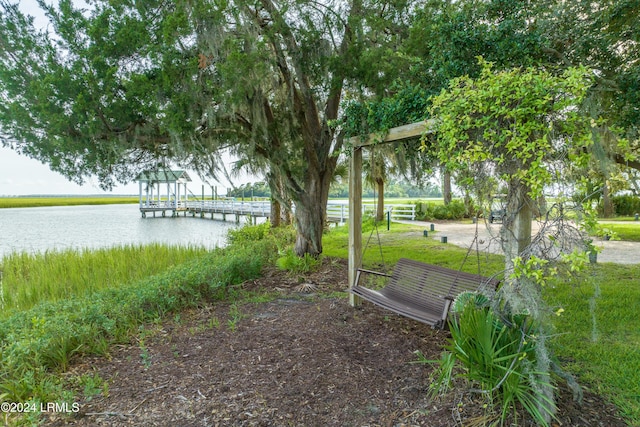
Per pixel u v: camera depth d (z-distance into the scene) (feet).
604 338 10.71
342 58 19.67
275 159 21.03
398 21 21.02
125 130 16.71
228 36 16.92
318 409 7.45
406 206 59.36
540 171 6.71
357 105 13.53
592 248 6.61
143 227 69.21
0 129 16.05
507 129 7.29
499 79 7.31
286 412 7.37
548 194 6.99
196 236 52.75
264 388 8.20
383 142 12.78
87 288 16.96
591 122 6.76
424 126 9.94
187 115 16.31
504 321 7.61
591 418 6.92
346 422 7.05
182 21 15.39
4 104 15.80
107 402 7.75
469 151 7.50
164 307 13.70
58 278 18.88
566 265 6.86
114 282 18.60
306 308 14.02
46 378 8.60
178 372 9.00
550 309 7.27
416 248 29.12
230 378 8.66
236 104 16.39
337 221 56.90
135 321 12.18
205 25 16.33
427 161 13.10
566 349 9.98
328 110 23.06
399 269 12.92
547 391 6.93
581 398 7.36
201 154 18.62
